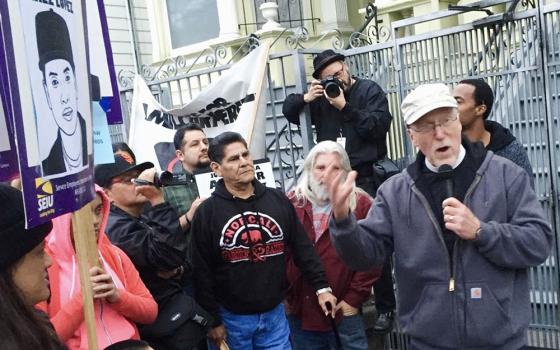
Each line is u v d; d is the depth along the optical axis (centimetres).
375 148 464
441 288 254
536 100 428
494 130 368
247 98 485
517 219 253
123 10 1184
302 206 390
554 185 424
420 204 259
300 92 497
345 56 518
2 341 146
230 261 357
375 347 459
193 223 360
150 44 1203
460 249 252
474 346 252
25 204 157
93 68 252
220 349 360
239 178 356
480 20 442
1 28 159
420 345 266
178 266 324
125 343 221
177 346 326
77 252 199
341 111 456
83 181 196
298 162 585
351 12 1059
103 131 255
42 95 173
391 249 278
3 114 186
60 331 245
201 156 438
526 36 430
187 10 1013
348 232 252
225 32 974
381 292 422
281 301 369
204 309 357
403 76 488
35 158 167
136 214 334
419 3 805
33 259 159
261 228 358
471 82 363
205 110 501
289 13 1009
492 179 255
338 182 250
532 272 439
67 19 189
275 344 369
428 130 253
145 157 530
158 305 328
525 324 256
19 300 152
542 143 429
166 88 614
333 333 380
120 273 284
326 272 376
